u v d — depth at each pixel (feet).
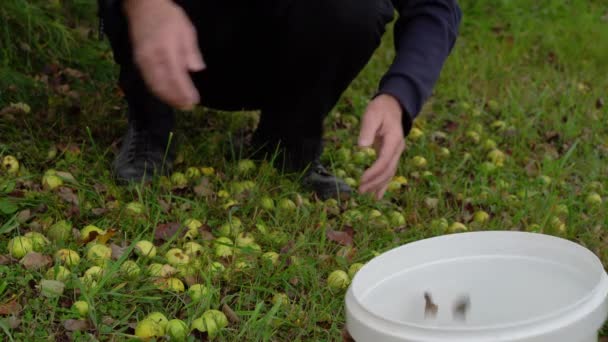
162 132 11.12
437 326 5.33
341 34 9.98
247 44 10.39
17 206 9.98
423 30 9.22
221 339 7.73
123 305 8.09
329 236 10.12
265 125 11.55
